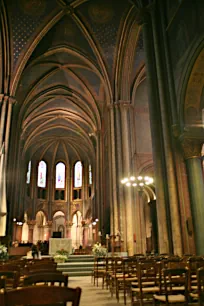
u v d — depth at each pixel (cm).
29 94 2653
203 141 1155
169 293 502
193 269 537
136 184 1692
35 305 220
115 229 1912
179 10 1228
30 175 4178
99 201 2836
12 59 2108
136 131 2172
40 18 2055
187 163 1153
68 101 3138
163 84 1279
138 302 589
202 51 1066
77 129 3753
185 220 1083
